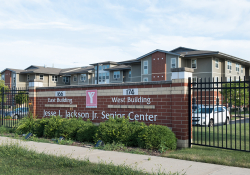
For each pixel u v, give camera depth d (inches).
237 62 1723.7
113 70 2110.0
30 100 573.0
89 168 248.8
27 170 244.8
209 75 1482.5
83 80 2415.1
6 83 2518.5
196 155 299.6
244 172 233.0
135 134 363.9
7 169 247.9
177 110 367.2
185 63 1569.9
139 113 411.8
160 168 249.0
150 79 1652.3
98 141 376.2
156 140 335.3
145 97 405.4
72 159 277.4
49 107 546.9
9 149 331.0
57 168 252.1
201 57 1512.1
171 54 1546.5
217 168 247.6
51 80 2519.7
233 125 722.2
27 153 313.3
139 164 266.2
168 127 377.4
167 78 1560.0
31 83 572.7
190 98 364.2
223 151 329.7
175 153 316.2
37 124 477.4
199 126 689.6
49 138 455.8
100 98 465.7
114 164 265.9
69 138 419.8
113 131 370.9
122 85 434.9
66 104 518.0
